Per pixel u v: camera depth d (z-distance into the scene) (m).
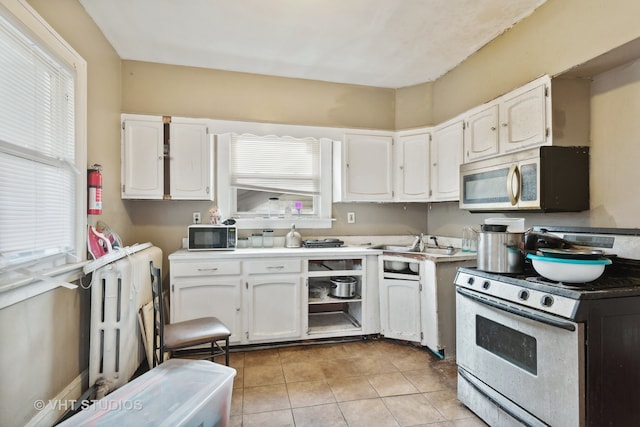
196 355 2.69
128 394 1.50
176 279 2.64
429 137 3.24
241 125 3.10
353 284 3.04
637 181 1.83
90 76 2.21
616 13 1.72
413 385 2.21
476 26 2.44
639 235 1.65
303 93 3.34
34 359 1.52
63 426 1.31
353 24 2.40
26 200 1.51
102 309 1.98
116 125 2.71
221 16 2.29
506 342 1.68
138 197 2.80
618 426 1.36
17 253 1.44
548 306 1.44
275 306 2.82
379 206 3.65
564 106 2.05
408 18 2.33
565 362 1.37
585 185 2.06
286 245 3.28
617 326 1.37
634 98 1.86
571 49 1.97
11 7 1.37
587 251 1.58
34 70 1.57
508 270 1.79
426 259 2.71
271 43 2.67
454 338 2.63
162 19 2.31
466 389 1.94
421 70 3.18
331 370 2.42
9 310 1.36
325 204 3.52
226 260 2.72
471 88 2.87
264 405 1.97
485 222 2.84
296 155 3.48
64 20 1.88
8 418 1.35
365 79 3.37
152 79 2.98
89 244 2.00
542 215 2.36
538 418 1.48
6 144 1.34
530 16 2.27
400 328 2.89
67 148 1.86
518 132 2.26
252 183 3.37
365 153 3.33
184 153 2.93
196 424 1.43
